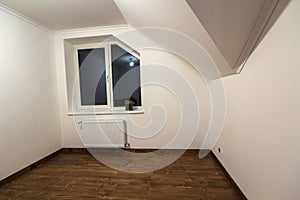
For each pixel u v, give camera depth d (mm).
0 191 2061
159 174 2391
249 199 1640
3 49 2264
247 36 1396
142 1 1697
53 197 1925
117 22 2943
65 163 2852
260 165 1414
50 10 2439
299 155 978
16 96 2439
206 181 2180
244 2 1160
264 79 1316
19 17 2512
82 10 2469
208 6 1239
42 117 2928
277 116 1167
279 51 1125
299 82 961
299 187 984
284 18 1069
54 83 3250
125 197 1888
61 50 3289
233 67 1794
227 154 2252
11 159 2336
